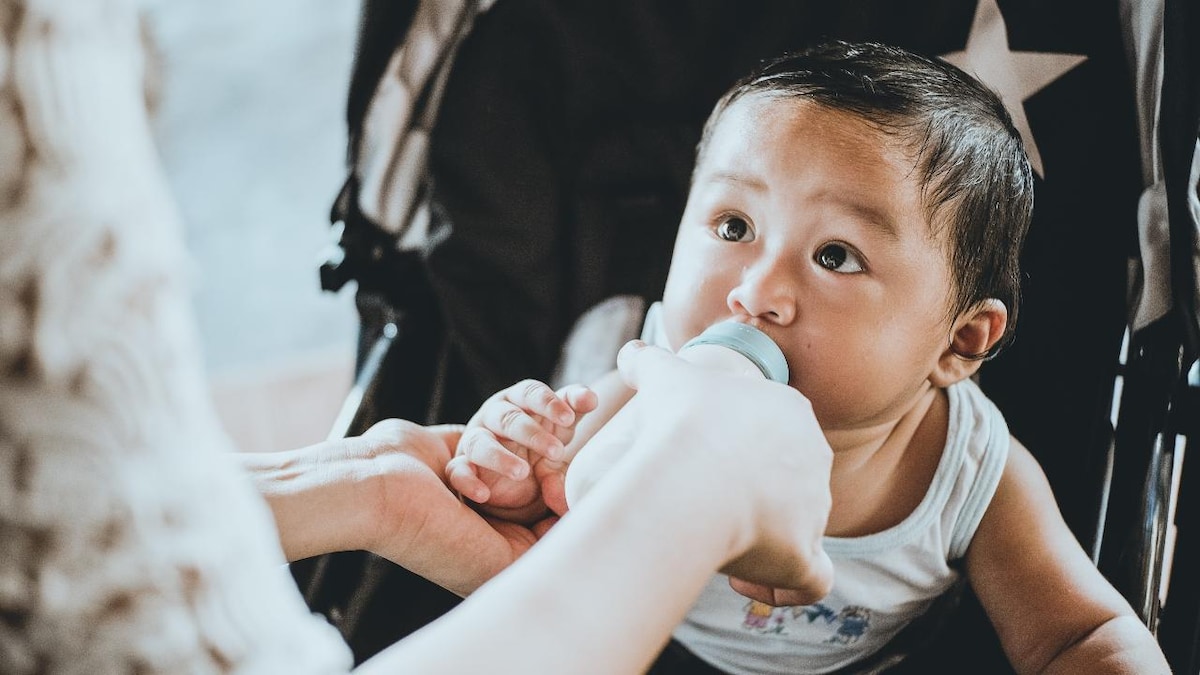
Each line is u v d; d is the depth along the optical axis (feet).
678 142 3.09
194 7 8.68
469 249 3.01
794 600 1.75
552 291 3.12
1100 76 2.73
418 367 3.11
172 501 0.94
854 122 2.19
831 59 2.39
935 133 2.23
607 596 1.05
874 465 2.57
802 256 2.17
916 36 2.89
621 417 1.52
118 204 0.87
